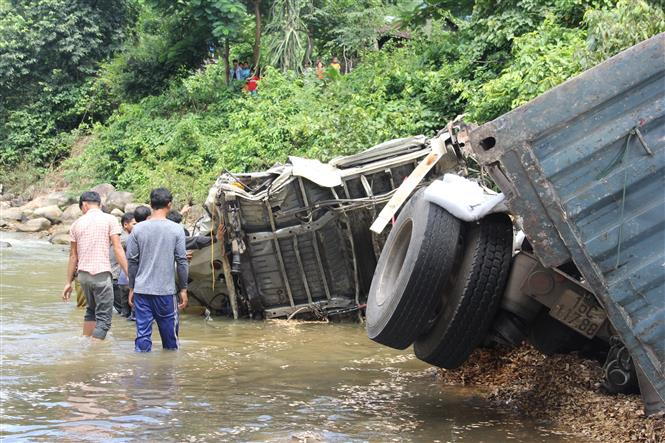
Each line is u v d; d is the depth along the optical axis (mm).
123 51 32812
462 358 6016
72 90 33125
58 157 32281
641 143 4734
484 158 4938
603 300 4777
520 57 14633
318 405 6168
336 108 20625
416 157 10242
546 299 5645
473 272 5668
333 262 10555
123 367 7570
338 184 10062
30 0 34719
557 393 5891
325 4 27422
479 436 5328
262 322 10719
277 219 10492
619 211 4762
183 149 25344
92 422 5590
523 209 4914
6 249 19891
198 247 10969
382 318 6035
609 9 15211
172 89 28641
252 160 20859
